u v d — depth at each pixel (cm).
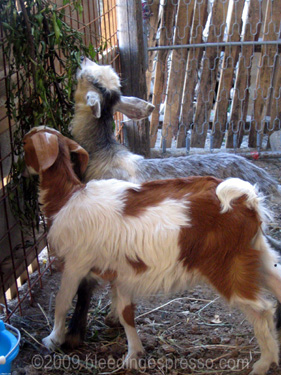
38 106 151
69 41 165
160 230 123
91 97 163
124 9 255
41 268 186
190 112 291
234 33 276
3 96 152
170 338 148
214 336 149
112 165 171
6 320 150
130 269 127
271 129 292
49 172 133
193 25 274
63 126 167
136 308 162
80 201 129
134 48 261
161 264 124
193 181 130
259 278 125
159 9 284
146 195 128
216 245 123
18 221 156
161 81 285
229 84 283
